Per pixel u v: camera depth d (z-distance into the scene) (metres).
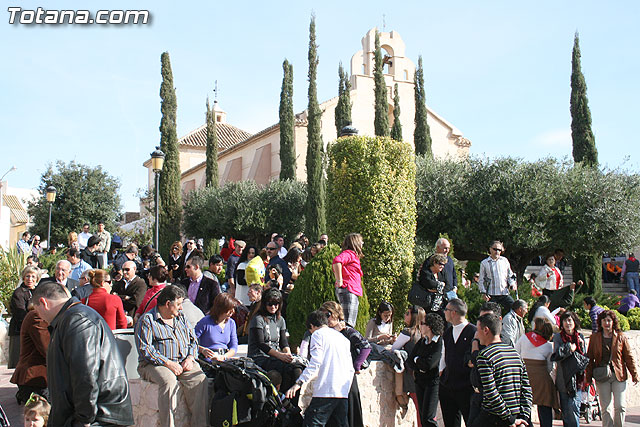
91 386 3.90
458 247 21.73
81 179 34.94
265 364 6.73
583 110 24.17
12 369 10.34
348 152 10.96
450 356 6.68
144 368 6.10
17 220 47.19
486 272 10.49
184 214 33.22
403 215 10.85
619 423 9.04
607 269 27.75
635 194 20.16
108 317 7.71
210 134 35.72
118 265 11.55
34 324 7.24
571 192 20.19
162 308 6.22
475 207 20.78
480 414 5.54
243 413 6.00
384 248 10.55
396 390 8.10
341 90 30.14
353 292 8.40
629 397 12.75
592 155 23.91
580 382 8.27
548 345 8.19
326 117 35.78
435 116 39.22
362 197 10.70
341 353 6.13
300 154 35.19
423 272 9.05
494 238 20.48
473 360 5.91
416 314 7.89
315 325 6.30
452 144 39.75
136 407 6.16
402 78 38.62
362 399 7.59
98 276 7.84
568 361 8.05
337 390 6.00
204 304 9.11
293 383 6.60
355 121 36.34
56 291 4.43
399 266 10.64
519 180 20.44
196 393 6.12
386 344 8.48
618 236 19.66
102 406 4.02
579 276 22.64
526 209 20.05
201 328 7.06
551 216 20.33
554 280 13.19
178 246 13.27
